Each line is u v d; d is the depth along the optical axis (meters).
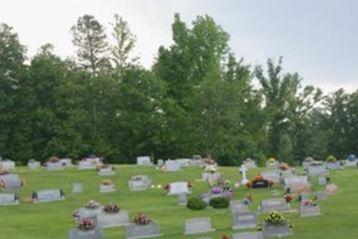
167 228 40.31
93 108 104.31
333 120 131.75
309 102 136.38
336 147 128.88
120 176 66.19
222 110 97.12
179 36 112.56
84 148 101.44
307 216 41.66
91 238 37.56
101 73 110.12
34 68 109.56
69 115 104.06
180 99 110.00
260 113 111.38
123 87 102.31
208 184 59.47
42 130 106.12
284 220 35.84
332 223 38.91
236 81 106.12
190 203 47.78
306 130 131.88
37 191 54.66
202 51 112.38
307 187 53.12
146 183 58.88
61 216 46.84
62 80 108.06
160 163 74.62
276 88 133.62
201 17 113.44
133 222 40.31
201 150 98.50
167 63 112.00
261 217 41.97
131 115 100.25
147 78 101.75
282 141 123.12
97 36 119.12
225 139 97.44
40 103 109.00
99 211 44.31
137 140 100.88
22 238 38.91
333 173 65.12
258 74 134.25
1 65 110.81
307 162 72.69
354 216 41.25
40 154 105.75
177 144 98.88
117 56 118.44
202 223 37.97
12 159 106.12
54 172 69.06
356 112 128.88
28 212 48.94
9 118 106.81
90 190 58.59
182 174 66.62
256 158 101.25
